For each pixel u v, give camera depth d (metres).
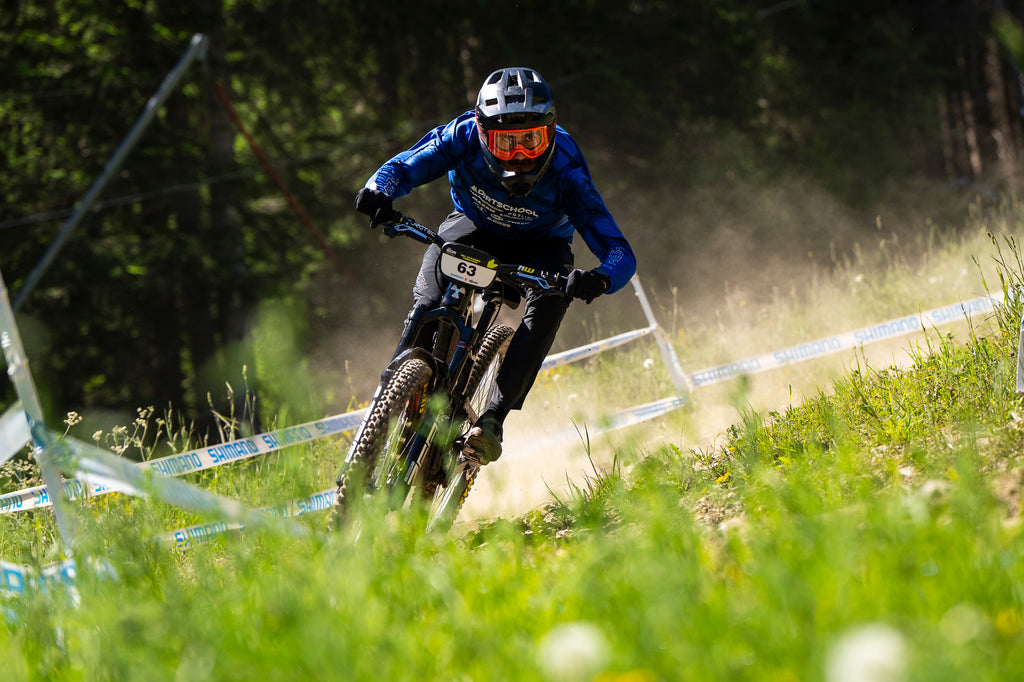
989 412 8.53
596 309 36.66
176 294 37.56
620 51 44.50
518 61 43.41
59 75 36.66
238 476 13.62
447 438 8.48
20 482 12.84
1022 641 4.00
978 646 3.91
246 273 37.62
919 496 6.24
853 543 5.18
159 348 37.78
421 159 10.00
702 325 24.44
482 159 10.02
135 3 37.16
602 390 17.80
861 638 3.17
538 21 43.62
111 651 4.89
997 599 4.58
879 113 53.81
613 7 44.28
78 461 6.35
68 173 36.81
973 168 62.06
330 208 41.06
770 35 52.06
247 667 4.58
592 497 9.17
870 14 54.56
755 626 4.39
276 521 6.46
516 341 9.70
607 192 44.50
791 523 5.96
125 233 37.12
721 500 8.28
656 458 9.64
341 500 7.95
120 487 7.32
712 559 5.97
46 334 35.38
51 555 6.69
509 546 7.55
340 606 5.20
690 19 45.16
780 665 4.03
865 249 47.00
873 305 20.12
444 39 43.72
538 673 4.20
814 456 8.09
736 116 48.62
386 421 8.24
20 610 6.09
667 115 45.50
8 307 6.39
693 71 47.09
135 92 37.19
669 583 4.82
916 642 3.85
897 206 51.31
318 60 42.75
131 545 6.35
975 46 58.47
